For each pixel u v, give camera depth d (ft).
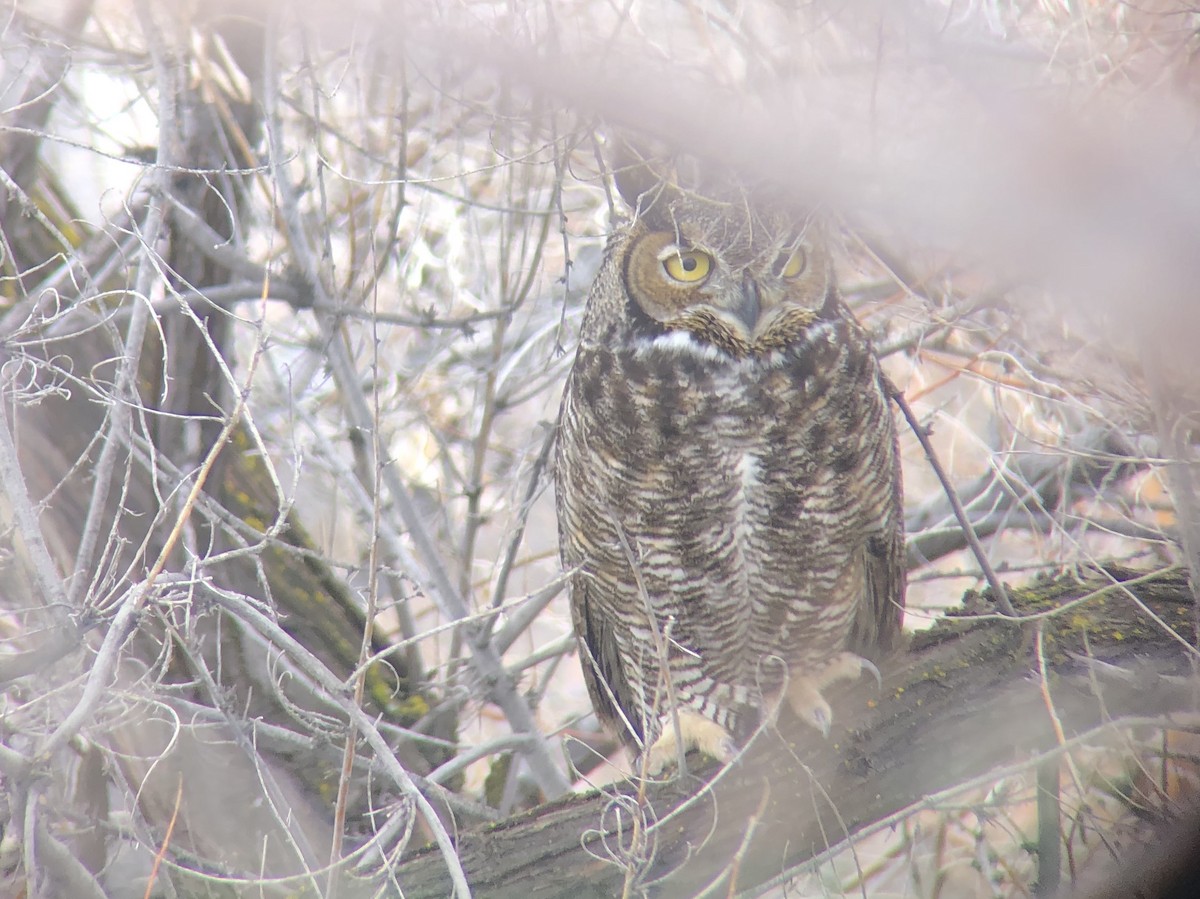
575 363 28.43
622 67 23.32
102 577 24.32
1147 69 23.07
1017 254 16.70
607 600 29.32
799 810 24.16
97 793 27.66
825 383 26.63
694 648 28.84
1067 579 26.99
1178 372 21.40
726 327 26.53
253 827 29.09
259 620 19.31
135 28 32.07
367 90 32.30
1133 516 30.35
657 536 27.55
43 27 31.09
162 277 21.71
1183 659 24.25
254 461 35.12
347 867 24.45
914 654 25.86
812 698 26.55
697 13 24.62
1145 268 16.11
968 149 17.22
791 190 21.57
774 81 22.50
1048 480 33.32
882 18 21.70
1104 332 24.64
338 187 36.37
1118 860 25.00
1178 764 25.68
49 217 32.35
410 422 40.11
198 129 32.91
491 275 38.99
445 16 25.73
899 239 25.45
